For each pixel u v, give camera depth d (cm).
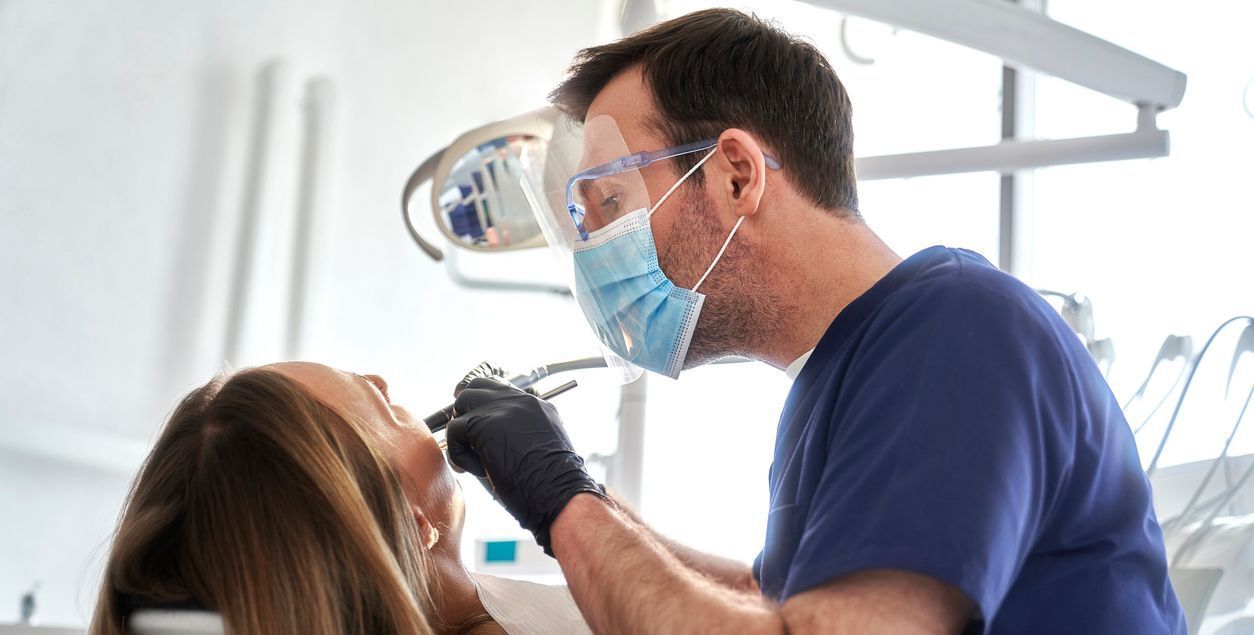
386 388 181
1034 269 309
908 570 95
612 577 112
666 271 148
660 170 148
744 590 167
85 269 305
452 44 345
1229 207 274
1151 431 227
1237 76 279
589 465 268
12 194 301
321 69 333
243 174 323
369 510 155
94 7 312
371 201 335
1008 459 101
